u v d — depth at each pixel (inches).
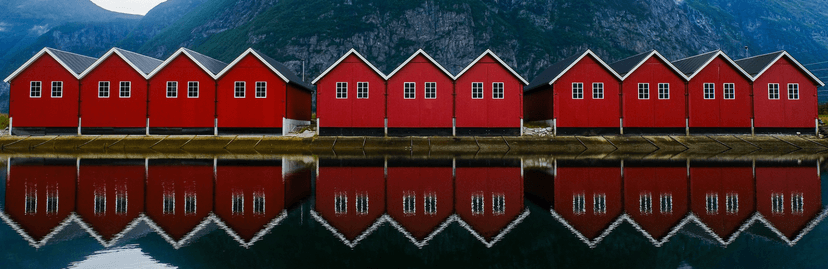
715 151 1157.1
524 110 1625.2
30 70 1242.6
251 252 318.7
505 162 866.8
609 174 687.1
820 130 1328.7
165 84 1251.2
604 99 1286.9
